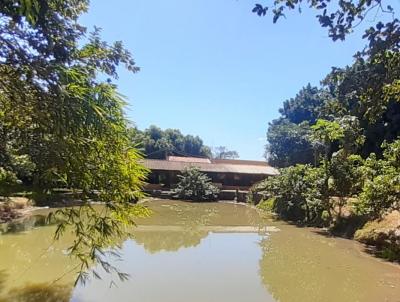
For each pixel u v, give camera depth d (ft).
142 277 31.91
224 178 149.59
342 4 12.91
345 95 16.84
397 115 84.79
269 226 69.77
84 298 26.04
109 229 16.20
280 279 33.35
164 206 103.40
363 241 51.93
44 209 72.49
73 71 12.69
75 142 13.24
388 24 13.01
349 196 61.62
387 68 14.49
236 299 27.71
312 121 161.58
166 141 197.36
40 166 13.30
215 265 37.78
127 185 16.24
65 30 13.52
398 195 42.50
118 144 15.30
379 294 29.78
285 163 148.97
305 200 74.95
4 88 12.65
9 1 10.39
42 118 12.31
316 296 29.04
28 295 26.17
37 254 38.50
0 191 14.39
